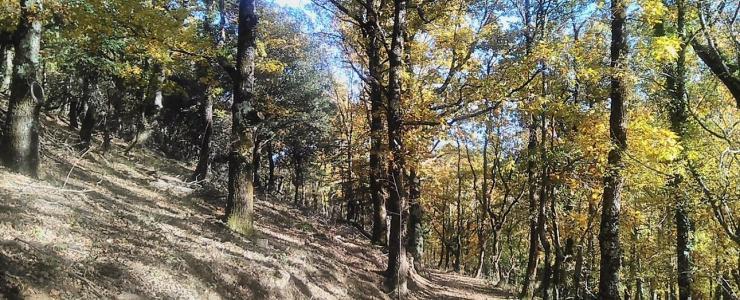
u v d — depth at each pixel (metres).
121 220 8.82
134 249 7.29
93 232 7.38
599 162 14.04
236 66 12.52
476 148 36.91
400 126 13.09
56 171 12.12
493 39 15.39
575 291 20.80
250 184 12.45
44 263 5.50
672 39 8.63
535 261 22.55
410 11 15.36
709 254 14.70
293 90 29.50
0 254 5.17
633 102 12.89
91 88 18.28
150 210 11.27
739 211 11.45
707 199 10.49
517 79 11.96
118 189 13.14
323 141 33.53
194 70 21.27
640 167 11.51
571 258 22.02
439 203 49.31
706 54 9.60
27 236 6.20
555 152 15.27
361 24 13.63
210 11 17.53
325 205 49.59
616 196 12.40
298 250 12.52
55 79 19.55
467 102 12.40
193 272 7.47
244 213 12.26
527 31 15.38
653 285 20.83
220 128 30.66
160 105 24.03
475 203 42.19
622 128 11.85
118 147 22.53
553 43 11.97
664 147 9.64
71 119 24.39
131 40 12.18
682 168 10.38
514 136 27.73
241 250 10.01
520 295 22.72
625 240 19.03
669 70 10.72
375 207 20.28
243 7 12.52
